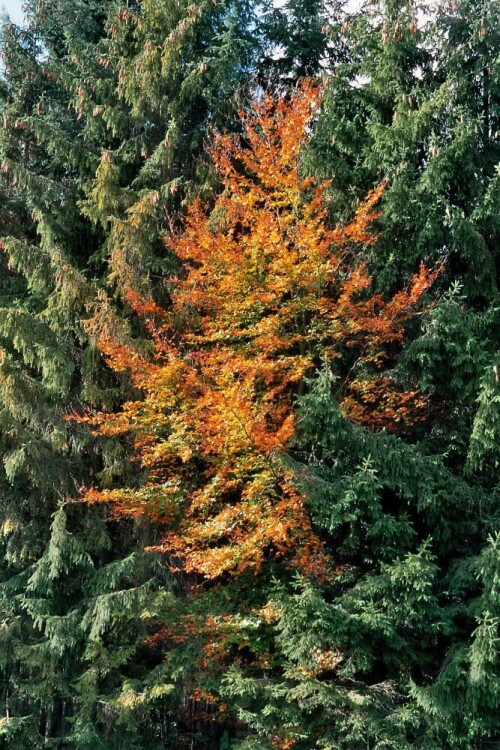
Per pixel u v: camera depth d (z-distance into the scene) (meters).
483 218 10.98
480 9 11.74
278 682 9.84
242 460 10.39
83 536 11.25
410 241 11.61
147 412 11.07
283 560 10.88
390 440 10.43
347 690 9.30
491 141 11.88
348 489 9.72
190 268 11.52
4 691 10.88
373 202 10.88
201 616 10.61
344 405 10.88
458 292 11.04
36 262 11.98
